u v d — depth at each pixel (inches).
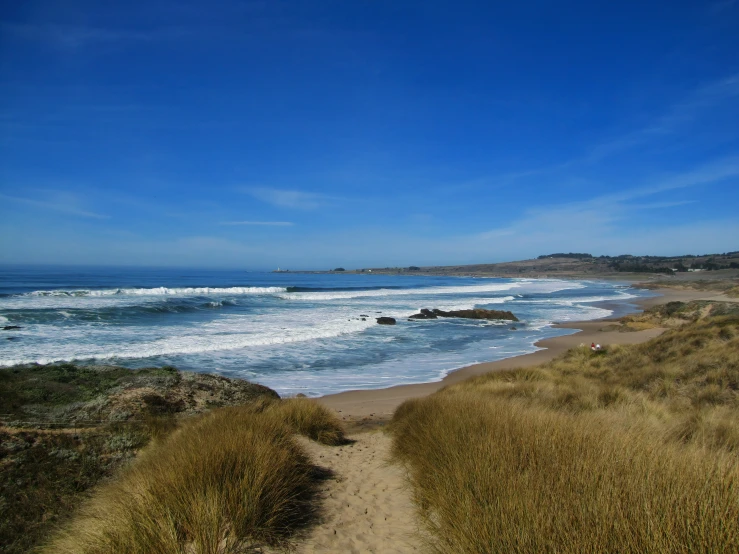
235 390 373.1
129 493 140.6
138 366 607.2
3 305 1145.4
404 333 1090.7
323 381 612.4
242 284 2982.3
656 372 435.2
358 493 189.6
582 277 5757.9
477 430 187.8
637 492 106.0
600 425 183.3
